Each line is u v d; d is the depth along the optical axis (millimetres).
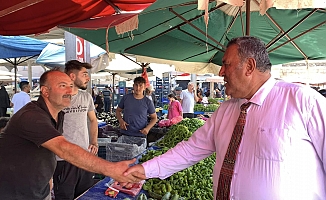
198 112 11031
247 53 1496
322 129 1332
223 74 1601
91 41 4383
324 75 13148
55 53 7926
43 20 3732
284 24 3988
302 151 1363
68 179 3188
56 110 2188
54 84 2080
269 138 1400
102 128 6469
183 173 2586
